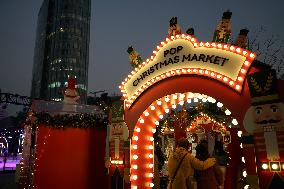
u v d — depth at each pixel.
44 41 90.12
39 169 10.34
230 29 7.12
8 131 42.91
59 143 10.51
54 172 10.30
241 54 6.53
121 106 9.31
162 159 10.30
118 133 9.27
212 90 6.87
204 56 7.15
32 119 11.89
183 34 7.65
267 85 5.91
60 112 11.21
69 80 12.08
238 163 8.51
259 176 5.82
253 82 6.12
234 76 6.54
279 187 5.54
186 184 5.91
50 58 84.88
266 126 5.84
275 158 5.65
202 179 5.98
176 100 8.25
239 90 6.37
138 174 8.53
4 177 21.70
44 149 10.46
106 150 10.06
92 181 10.64
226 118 12.20
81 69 84.12
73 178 10.38
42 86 87.00
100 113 11.49
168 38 7.96
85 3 89.12
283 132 5.62
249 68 6.34
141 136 8.70
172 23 8.09
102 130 11.20
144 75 8.45
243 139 6.13
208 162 5.84
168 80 7.81
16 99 32.22
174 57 7.72
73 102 11.73
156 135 15.53
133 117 8.68
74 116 10.77
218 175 6.07
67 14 85.19
